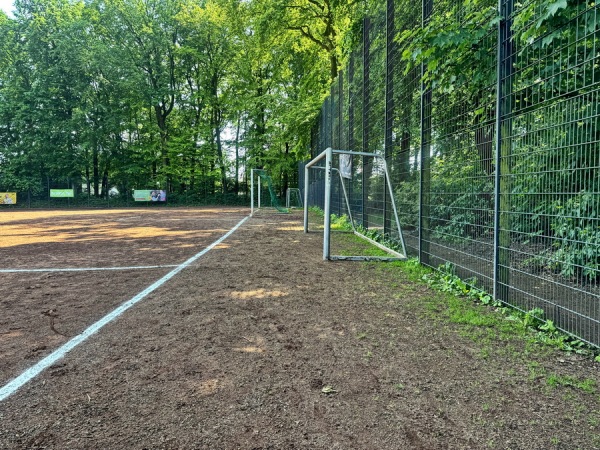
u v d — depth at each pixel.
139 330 2.87
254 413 1.74
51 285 4.38
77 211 26.19
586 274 3.46
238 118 33.34
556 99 3.40
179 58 32.56
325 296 3.85
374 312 3.31
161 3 31.09
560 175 3.51
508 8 3.41
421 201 5.32
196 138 34.91
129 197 34.38
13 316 3.22
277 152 31.44
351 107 10.18
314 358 2.36
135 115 33.12
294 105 20.56
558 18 2.88
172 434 1.57
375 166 7.93
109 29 29.94
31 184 31.36
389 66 6.89
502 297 3.46
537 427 1.64
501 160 3.49
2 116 30.14
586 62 2.79
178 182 35.78
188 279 4.62
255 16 20.19
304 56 23.53
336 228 10.79
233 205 35.06
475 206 4.05
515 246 3.64
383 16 7.23
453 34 3.75
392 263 5.70
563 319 2.96
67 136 30.31
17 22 30.48
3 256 6.62
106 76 29.91
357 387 1.99
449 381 2.06
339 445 1.50
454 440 1.54
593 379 2.09
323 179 16.28
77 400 1.86
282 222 14.30
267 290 4.08
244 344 2.59
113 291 4.06
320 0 18.25
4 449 1.47
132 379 2.08
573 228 3.56
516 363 2.30
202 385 2.01
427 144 5.18
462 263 4.29
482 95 4.09
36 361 2.32
